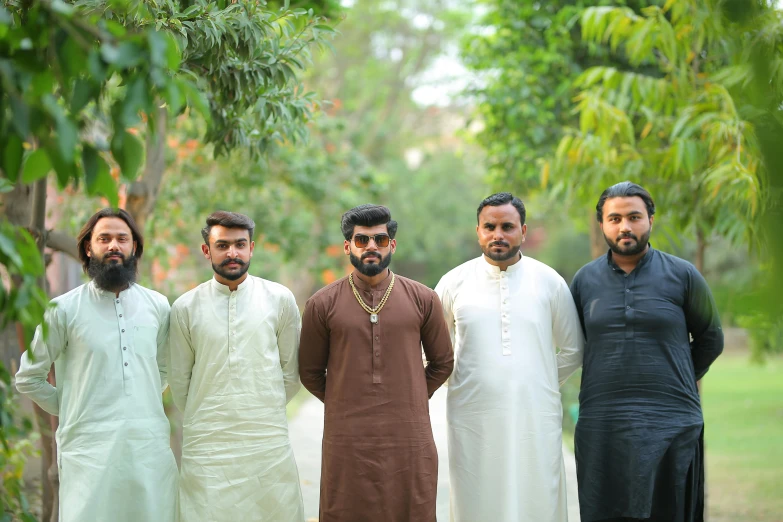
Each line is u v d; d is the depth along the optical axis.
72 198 6.35
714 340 3.64
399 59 18.88
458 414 3.69
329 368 3.53
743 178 3.81
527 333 3.65
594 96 4.91
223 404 3.46
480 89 7.46
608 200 3.58
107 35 1.67
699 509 3.61
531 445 3.60
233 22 3.58
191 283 8.82
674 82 4.86
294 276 15.48
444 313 3.91
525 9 6.79
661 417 3.46
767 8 1.90
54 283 6.67
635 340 3.52
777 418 10.39
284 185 9.14
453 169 20.17
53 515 4.20
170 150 7.12
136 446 3.37
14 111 1.58
